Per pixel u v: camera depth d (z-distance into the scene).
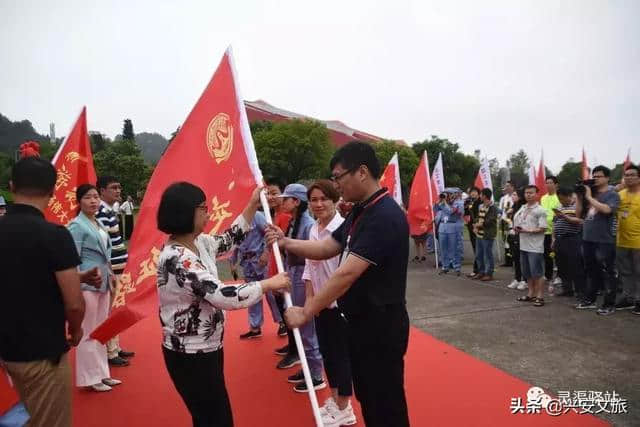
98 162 28.70
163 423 3.43
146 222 2.89
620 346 4.73
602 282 6.28
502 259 10.70
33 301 2.19
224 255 2.85
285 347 4.86
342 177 2.27
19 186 2.27
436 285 8.03
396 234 2.16
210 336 2.27
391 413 2.24
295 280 4.11
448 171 39.06
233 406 3.66
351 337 2.33
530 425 3.24
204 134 3.07
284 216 4.77
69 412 2.37
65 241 2.28
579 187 6.43
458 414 3.41
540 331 5.28
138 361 4.67
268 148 32.69
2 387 3.37
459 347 4.85
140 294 2.80
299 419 3.44
